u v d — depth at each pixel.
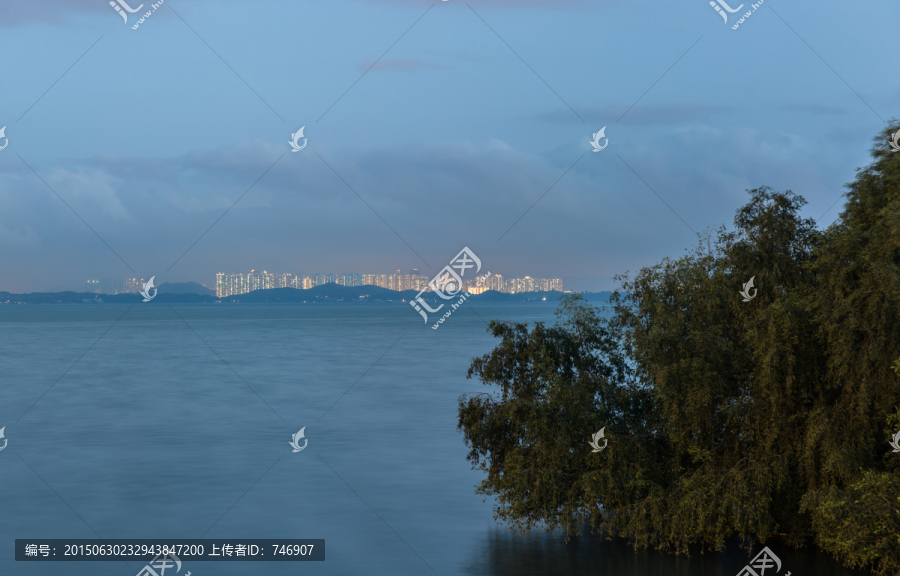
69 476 36.25
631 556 23.95
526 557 24.23
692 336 22.83
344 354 113.62
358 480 35.25
